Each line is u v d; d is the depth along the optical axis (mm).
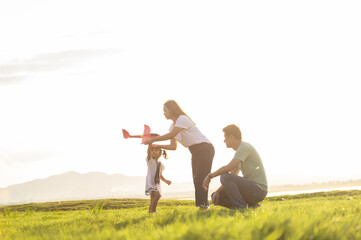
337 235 2965
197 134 7191
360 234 3074
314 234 2930
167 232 3266
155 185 8508
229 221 3803
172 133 7098
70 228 5363
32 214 13766
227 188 6590
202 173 7074
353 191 22125
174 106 7363
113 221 6156
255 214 4324
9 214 12617
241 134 6824
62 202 26438
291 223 3201
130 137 8023
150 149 8398
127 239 3078
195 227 3162
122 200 27375
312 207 5734
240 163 6883
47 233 4750
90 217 8172
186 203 23609
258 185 6676
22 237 4352
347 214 4590
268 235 2891
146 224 4609
